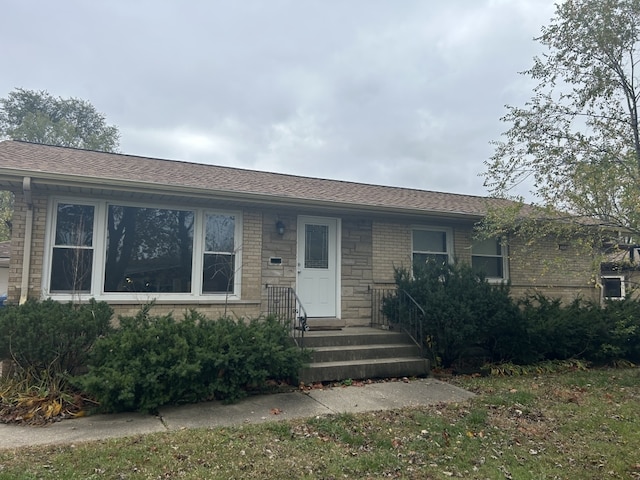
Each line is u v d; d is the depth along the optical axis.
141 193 7.05
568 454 4.31
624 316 9.36
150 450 4.05
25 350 5.52
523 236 9.32
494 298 8.18
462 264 8.73
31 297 6.51
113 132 36.28
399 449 4.29
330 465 3.86
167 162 10.09
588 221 8.05
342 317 9.14
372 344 7.97
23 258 6.62
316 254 9.20
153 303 6.57
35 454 3.94
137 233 7.48
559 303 9.55
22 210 6.70
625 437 4.79
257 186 8.73
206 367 5.79
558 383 7.27
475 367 8.27
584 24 7.72
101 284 7.12
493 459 4.14
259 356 6.05
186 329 6.02
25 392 5.48
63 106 35.47
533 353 8.48
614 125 7.80
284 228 8.68
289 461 3.91
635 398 6.44
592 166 7.58
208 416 5.24
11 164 6.60
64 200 7.05
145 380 5.29
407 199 10.77
